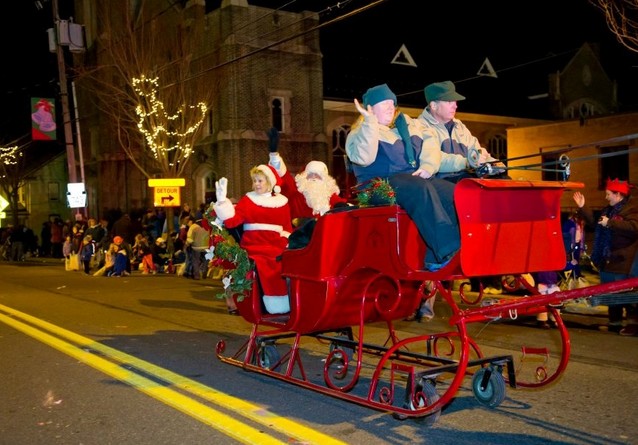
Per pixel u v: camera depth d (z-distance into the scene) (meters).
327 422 5.44
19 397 6.29
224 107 25.95
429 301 10.14
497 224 5.01
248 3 26.66
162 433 5.22
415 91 30.20
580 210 9.34
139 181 34.25
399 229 5.29
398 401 6.10
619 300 4.66
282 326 6.50
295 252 6.15
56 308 12.28
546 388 6.44
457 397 6.20
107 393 6.37
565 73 36.25
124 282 17.42
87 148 38.34
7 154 38.97
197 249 17.61
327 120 28.75
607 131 24.55
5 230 31.80
